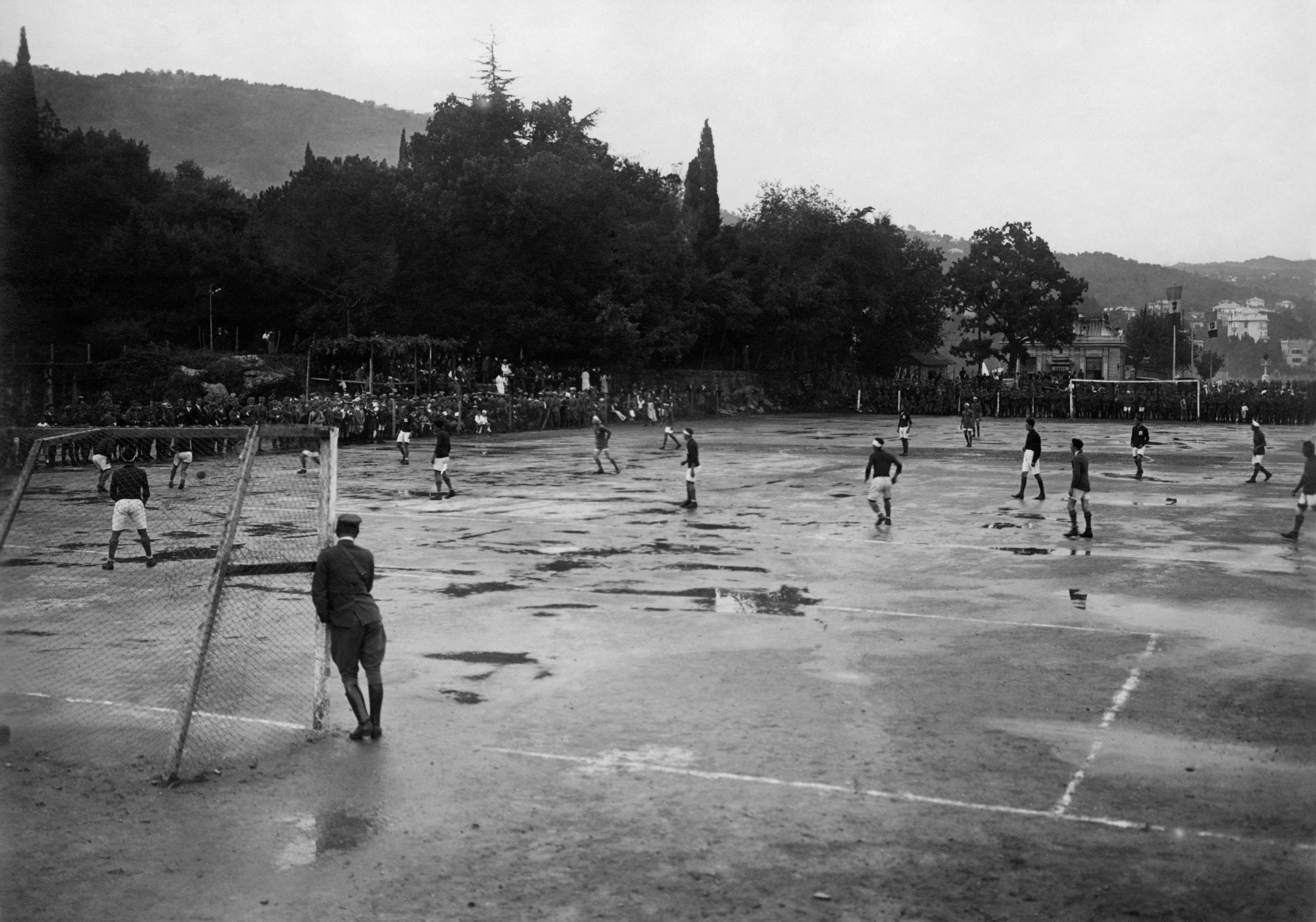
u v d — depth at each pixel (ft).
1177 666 41.83
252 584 56.39
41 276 181.88
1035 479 116.47
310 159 244.22
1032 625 48.93
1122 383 273.75
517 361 250.57
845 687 38.93
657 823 26.89
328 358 208.33
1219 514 87.66
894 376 362.12
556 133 282.56
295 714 35.53
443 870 24.36
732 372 300.81
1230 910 22.34
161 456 139.13
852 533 77.77
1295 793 28.78
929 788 29.19
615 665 41.86
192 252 203.62
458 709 36.19
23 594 53.78
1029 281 365.61
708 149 341.00
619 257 262.67
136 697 37.24
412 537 74.95
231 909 22.61
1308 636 46.75
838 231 323.16
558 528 79.46
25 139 180.96
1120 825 26.76
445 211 243.81
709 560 65.98
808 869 24.39
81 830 26.48
